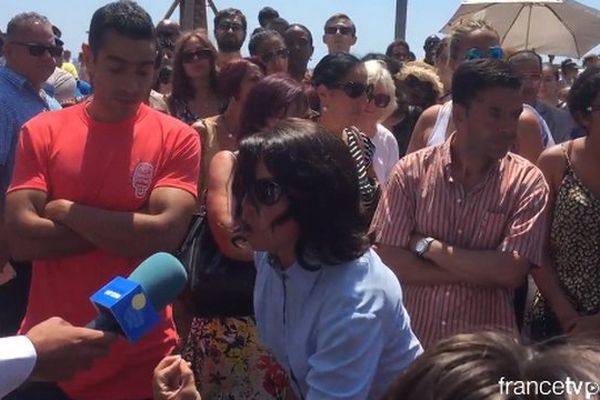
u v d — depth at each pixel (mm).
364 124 5129
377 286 2391
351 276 2381
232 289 3436
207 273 3432
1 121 4930
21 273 4844
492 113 3281
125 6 3146
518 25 8031
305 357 2451
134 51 3100
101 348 2334
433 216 3424
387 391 1334
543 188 3428
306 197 2344
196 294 3461
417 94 6477
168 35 7887
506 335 1260
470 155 3350
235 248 3396
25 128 3209
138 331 2412
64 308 3131
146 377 3160
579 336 1301
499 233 3396
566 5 7891
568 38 7984
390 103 5184
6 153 4941
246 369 3506
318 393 2334
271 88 3715
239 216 2473
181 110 5914
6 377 2178
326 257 2373
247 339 3498
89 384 3096
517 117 3318
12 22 5113
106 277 3129
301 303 2434
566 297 3703
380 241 3479
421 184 3459
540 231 3404
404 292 3473
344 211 2385
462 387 1151
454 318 3391
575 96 3664
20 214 3105
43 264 3184
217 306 3469
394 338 2434
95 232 3082
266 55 6422
